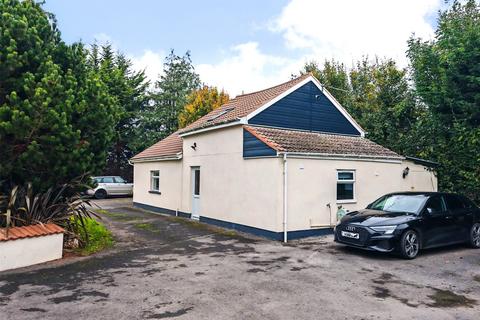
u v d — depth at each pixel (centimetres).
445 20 1511
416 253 826
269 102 1280
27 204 809
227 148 1290
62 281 631
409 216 848
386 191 1330
